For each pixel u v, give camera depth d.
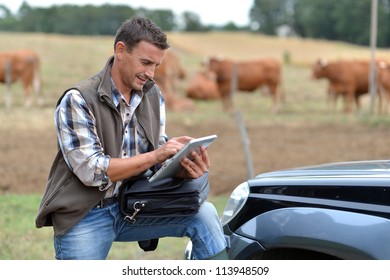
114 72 5.16
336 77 32.19
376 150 18.27
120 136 5.21
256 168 15.68
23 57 30.30
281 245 5.12
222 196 12.91
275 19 184.50
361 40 138.25
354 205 4.85
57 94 35.03
